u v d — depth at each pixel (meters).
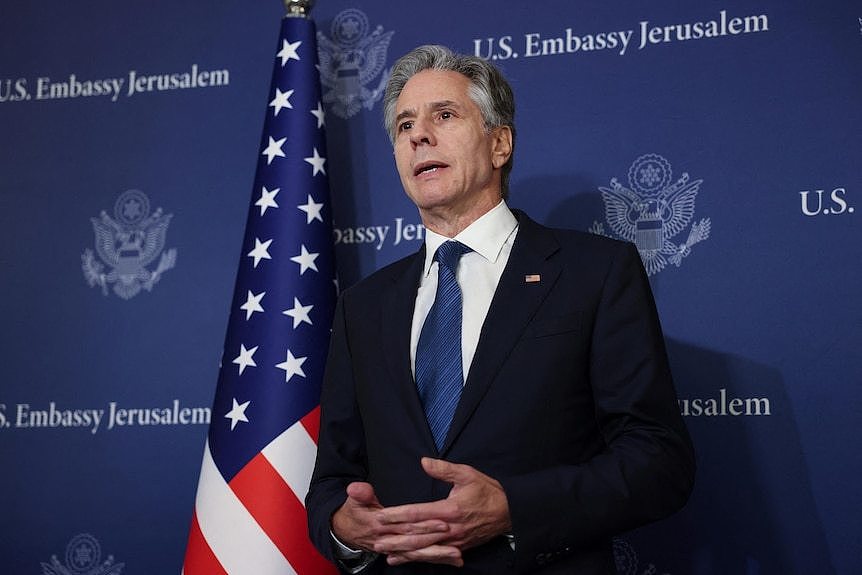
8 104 3.54
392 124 2.53
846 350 2.72
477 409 2.01
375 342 2.25
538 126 3.10
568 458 2.01
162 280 3.30
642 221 2.96
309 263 2.89
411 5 3.29
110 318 3.31
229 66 3.41
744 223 2.86
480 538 1.85
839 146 2.83
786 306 2.79
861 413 2.68
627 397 2.04
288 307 2.83
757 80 2.93
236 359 2.83
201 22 3.46
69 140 3.47
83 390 3.28
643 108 3.02
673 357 2.85
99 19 3.54
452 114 2.38
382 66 3.28
